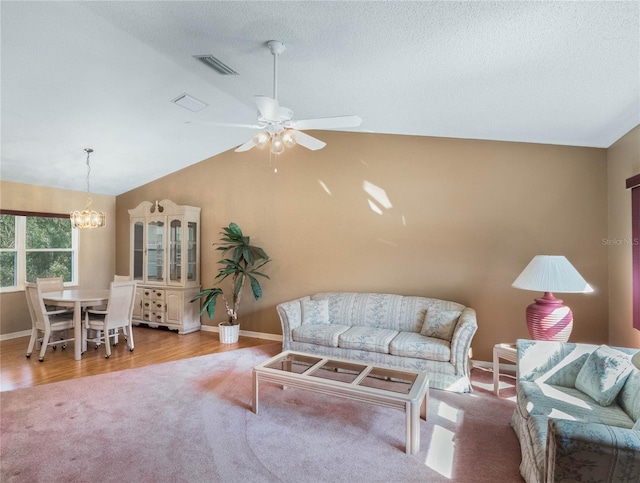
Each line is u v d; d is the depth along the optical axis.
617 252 3.52
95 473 2.13
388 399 2.41
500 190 4.09
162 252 5.68
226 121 4.50
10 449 2.38
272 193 5.25
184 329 5.45
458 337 3.35
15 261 5.30
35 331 4.34
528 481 1.97
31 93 3.35
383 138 4.61
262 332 5.29
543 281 2.93
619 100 2.70
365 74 2.89
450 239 4.28
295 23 2.31
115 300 4.41
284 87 3.42
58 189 5.76
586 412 2.08
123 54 2.99
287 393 3.33
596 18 1.82
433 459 2.30
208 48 2.81
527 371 2.61
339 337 3.83
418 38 2.26
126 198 6.47
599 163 3.77
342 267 4.82
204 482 2.06
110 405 3.04
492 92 2.88
